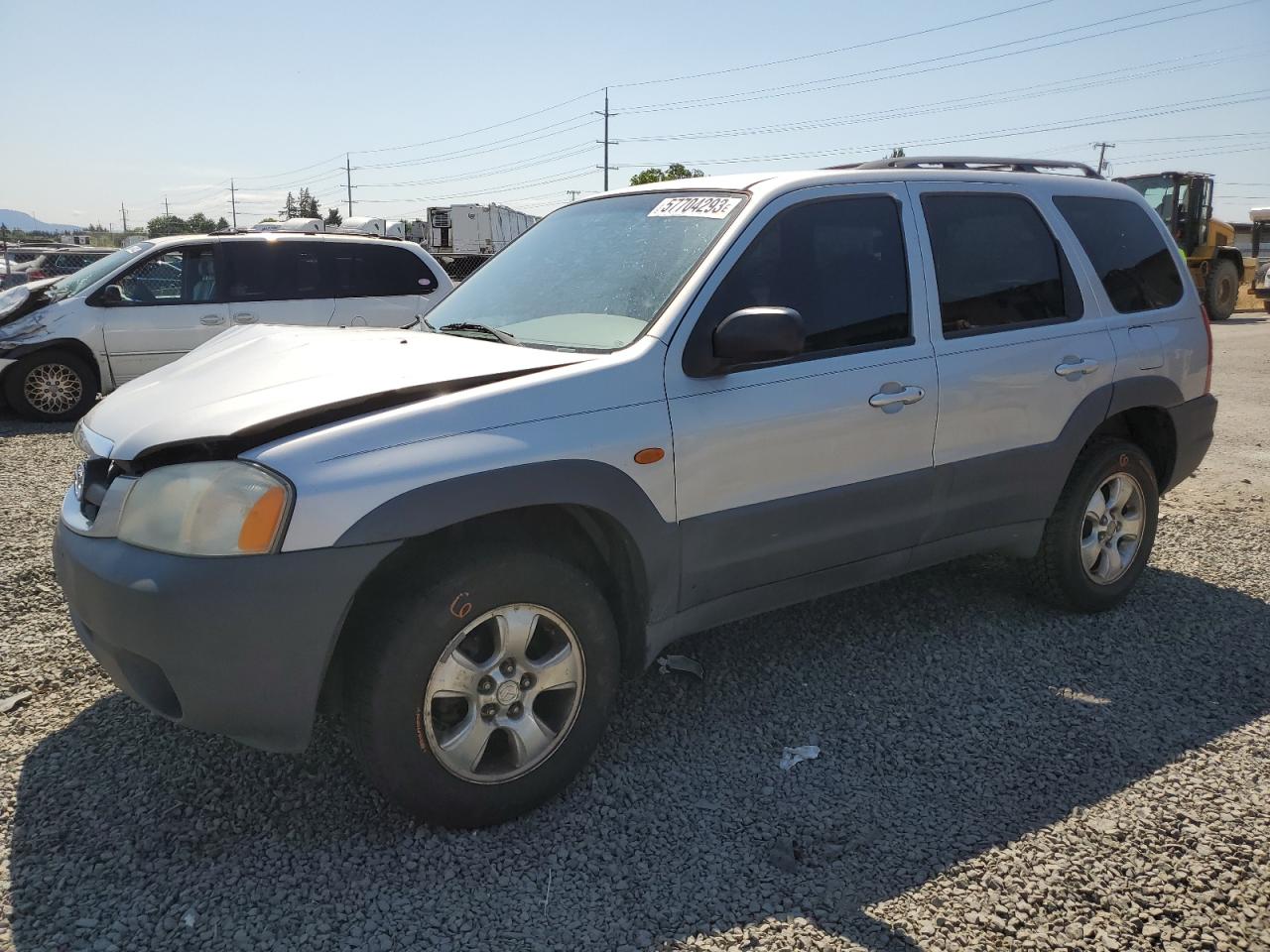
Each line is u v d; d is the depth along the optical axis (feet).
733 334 9.71
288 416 8.45
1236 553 17.69
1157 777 10.21
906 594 15.43
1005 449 12.97
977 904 8.23
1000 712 11.64
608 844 9.06
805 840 9.12
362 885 8.41
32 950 7.53
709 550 10.46
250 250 33.24
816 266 11.45
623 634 10.50
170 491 8.36
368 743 8.60
